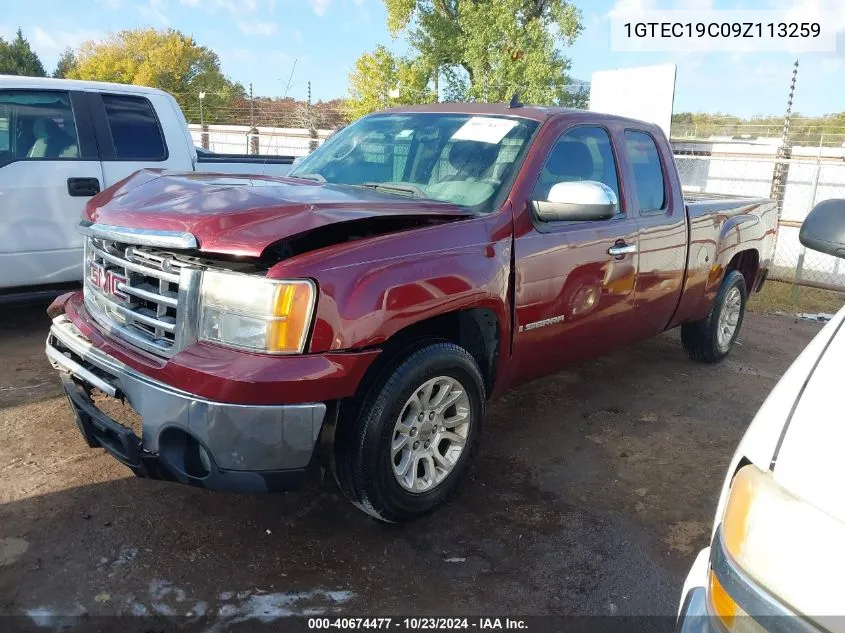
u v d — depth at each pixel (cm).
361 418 285
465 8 1920
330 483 355
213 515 322
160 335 282
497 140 384
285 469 267
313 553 299
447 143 396
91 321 326
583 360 429
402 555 302
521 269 349
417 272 295
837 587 129
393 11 2056
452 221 326
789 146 1156
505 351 354
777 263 1085
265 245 256
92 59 4334
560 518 339
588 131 413
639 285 439
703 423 469
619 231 414
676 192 478
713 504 362
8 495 328
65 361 316
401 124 430
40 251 555
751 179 1270
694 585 172
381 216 296
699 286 515
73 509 319
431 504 321
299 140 1761
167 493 337
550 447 417
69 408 426
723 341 591
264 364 258
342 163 420
